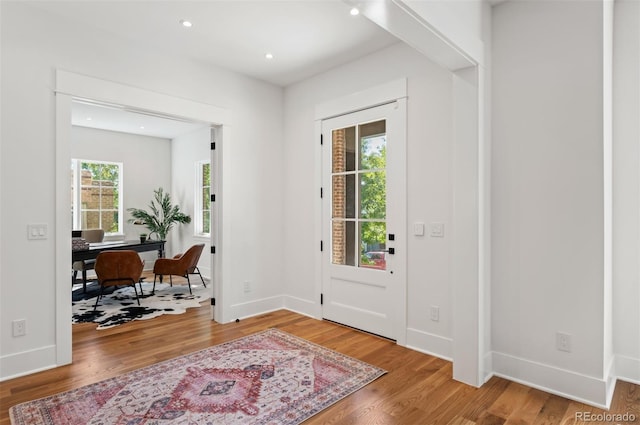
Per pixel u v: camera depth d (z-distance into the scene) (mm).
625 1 2582
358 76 3639
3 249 2570
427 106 3068
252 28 3035
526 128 2533
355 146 3701
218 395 2320
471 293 2516
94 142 6691
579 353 2305
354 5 1813
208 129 6676
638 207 2520
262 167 4301
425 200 3076
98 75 3033
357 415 2113
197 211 7062
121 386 2441
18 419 2053
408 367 2764
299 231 4320
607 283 2338
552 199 2420
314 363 2822
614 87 2611
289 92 4449
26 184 2668
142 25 2988
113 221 7020
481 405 2230
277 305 4453
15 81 2617
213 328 3701
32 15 2695
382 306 3428
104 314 4191
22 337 2639
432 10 2037
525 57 2543
